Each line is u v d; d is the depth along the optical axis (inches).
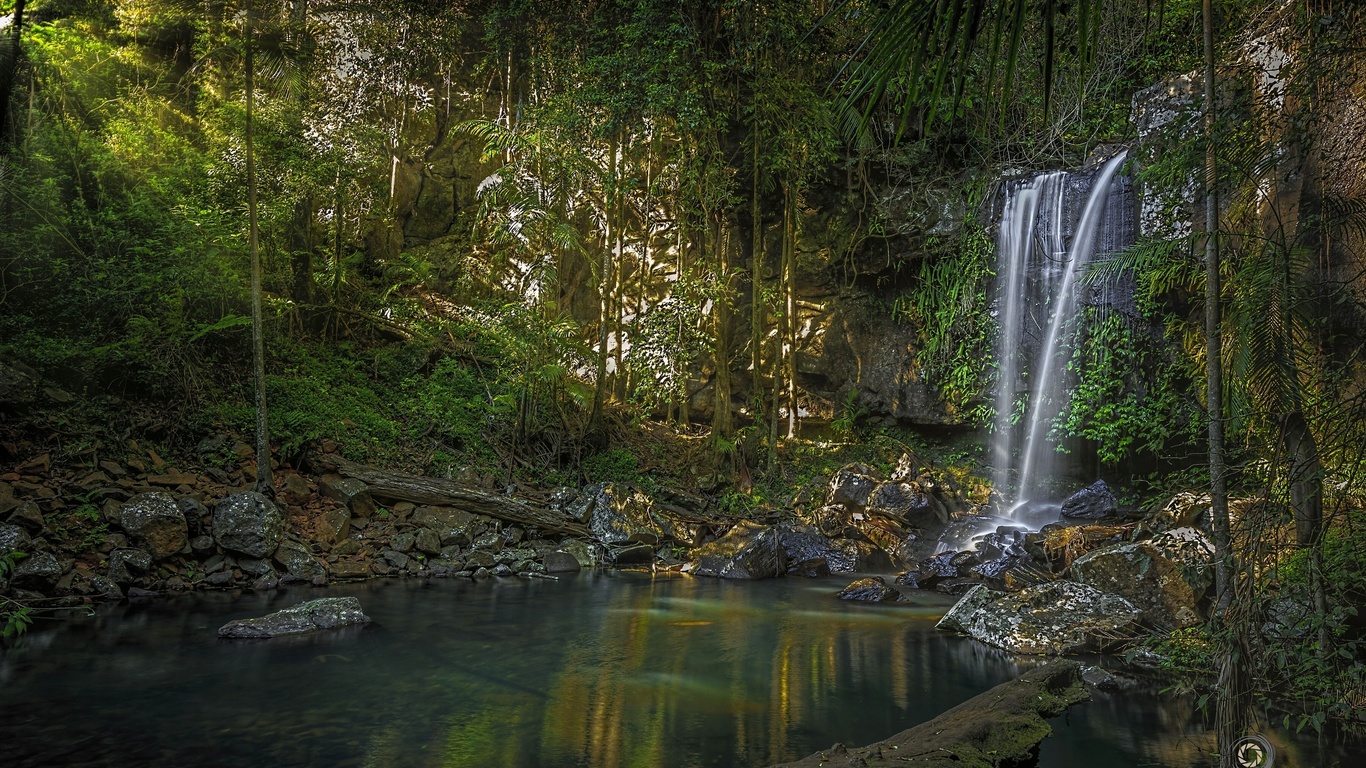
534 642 278.8
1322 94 208.5
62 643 255.6
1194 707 212.5
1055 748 181.8
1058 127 593.9
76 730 180.4
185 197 496.4
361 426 497.4
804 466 621.9
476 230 687.7
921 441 661.3
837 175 668.1
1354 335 210.8
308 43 501.0
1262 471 192.4
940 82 79.4
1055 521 523.2
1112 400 543.2
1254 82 231.6
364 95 673.6
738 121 651.5
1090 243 553.3
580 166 579.8
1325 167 217.5
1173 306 507.5
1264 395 192.9
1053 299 577.9
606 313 585.0
